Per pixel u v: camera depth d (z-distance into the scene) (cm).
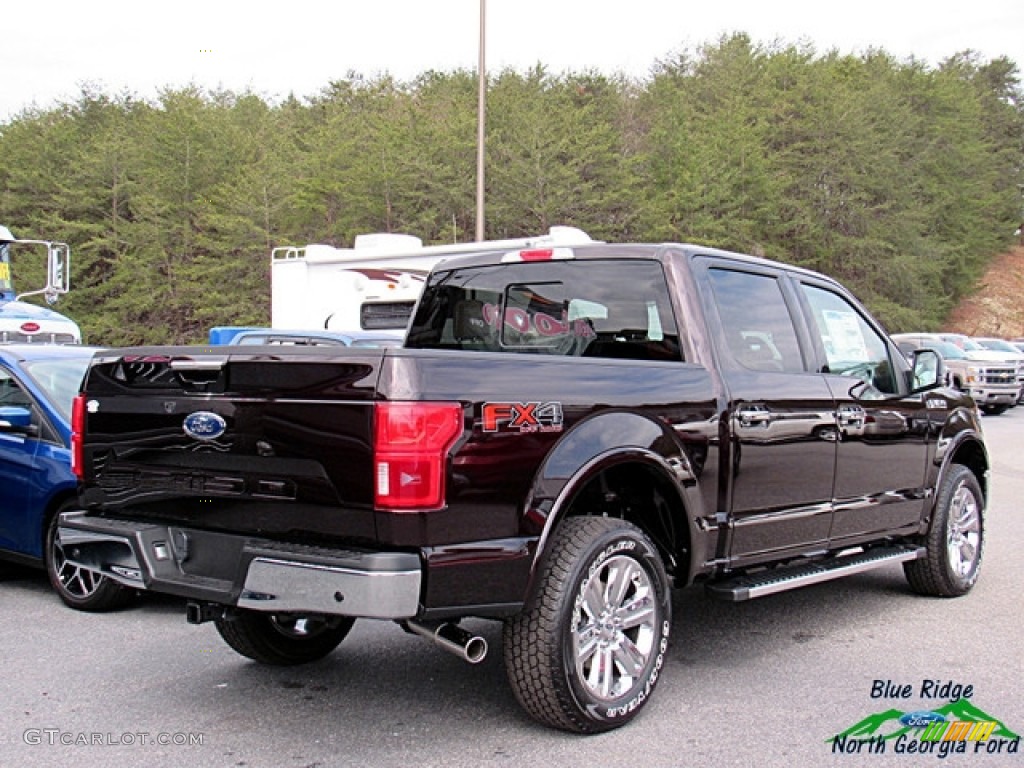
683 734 421
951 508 660
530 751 403
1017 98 8969
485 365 391
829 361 570
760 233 4491
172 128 4162
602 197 4081
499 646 556
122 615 623
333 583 360
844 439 553
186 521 422
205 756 400
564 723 409
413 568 361
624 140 4712
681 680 495
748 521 491
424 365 371
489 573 380
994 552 820
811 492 532
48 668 514
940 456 648
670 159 4325
